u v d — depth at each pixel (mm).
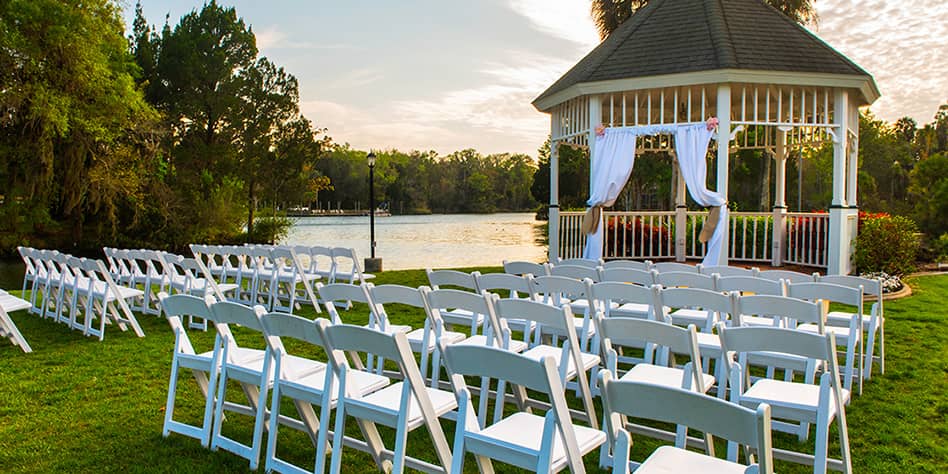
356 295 4199
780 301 3551
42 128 16469
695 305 3848
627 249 11750
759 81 8453
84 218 20375
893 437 3506
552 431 2184
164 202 21062
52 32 16078
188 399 4227
